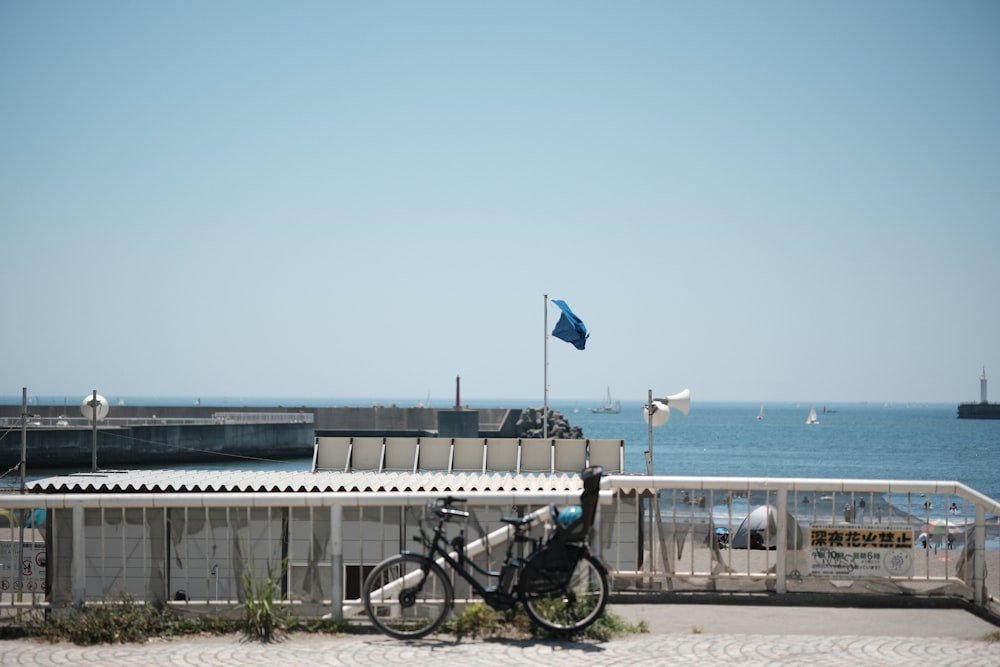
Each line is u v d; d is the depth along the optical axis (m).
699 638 8.12
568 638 8.09
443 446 22.28
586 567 8.26
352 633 8.35
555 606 8.17
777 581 9.38
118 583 9.09
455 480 17.66
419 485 17.02
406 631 8.27
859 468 102.81
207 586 9.01
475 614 8.32
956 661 7.46
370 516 12.42
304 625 8.44
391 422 111.31
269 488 15.74
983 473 96.88
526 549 8.71
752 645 7.91
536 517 8.58
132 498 8.63
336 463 22.28
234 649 7.89
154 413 104.75
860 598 9.31
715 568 9.51
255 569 8.88
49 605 8.63
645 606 9.24
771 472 98.69
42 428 68.06
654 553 9.64
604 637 8.09
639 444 150.38
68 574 10.02
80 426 71.44
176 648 7.96
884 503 9.39
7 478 64.81
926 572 9.34
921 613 9.04
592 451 22.02
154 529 10.52
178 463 76.88
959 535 11.05
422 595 8.34
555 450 22.11
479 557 8.85
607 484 9.34
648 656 7.60
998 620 8.78
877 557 9.33
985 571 9.09
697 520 10.51
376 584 8.55
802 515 9.54
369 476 18.08
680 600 9.37
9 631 8.41
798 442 156.00
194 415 105.25
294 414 93.88
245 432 83.38
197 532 10.78
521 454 22.11
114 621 8.34
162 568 9.05
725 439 165.88
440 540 8.59
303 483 16.55
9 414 85.94
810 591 9.37
